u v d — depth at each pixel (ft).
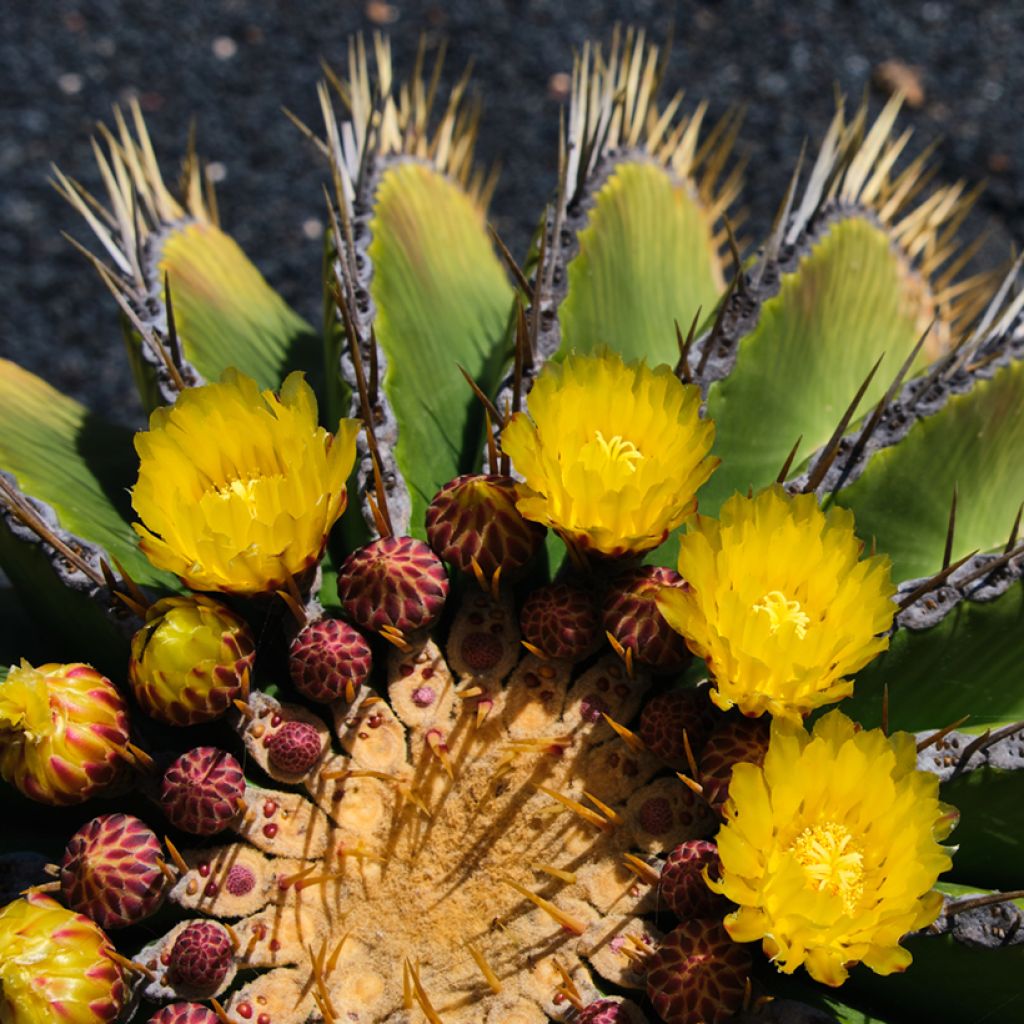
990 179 5.17
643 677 2.54
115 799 2.52
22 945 2.38
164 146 5.19
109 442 2.82
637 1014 2.43
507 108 5.33
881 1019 2.50
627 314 2.78
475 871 2.51
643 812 2.51
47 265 4.94
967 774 2.48
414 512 2.64
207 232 2.96
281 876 2.50
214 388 2.46
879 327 2.91
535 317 2.62
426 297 2.78
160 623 2.44
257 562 2.43
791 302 2.74
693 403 2.46
